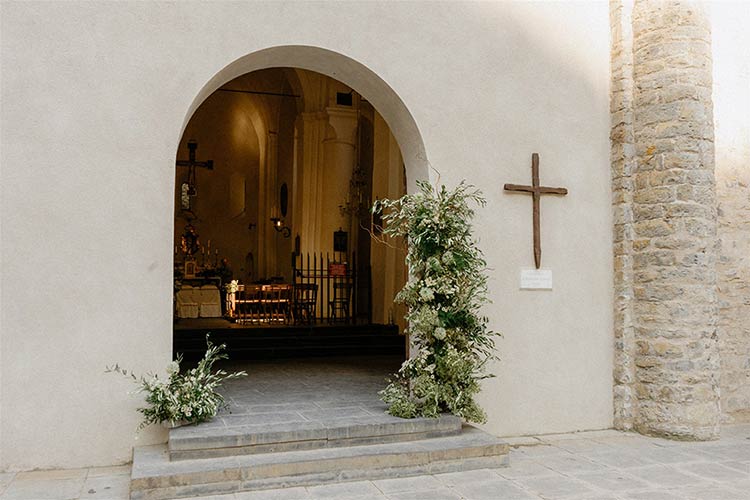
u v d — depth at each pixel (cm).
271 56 552
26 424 457
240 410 518
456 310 516
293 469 427
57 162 472
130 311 482
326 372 740
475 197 542
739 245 684
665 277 596
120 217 484
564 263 616
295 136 1493
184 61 505
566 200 621
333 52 546
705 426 580
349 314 1242
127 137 488
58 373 464
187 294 1240
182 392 466
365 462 445
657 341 598
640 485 446
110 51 488
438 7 583
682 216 594
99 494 408
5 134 462
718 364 599
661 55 611
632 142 630
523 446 553
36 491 412
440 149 574
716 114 680
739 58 693
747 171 691
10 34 466
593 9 643
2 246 457
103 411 472
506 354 589
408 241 543
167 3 504
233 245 1988
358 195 1277
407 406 498
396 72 563
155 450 458
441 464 465
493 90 597
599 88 641
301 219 1359
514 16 611
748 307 684
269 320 1166
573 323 616
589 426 617
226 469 411
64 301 468
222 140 1998
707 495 427
